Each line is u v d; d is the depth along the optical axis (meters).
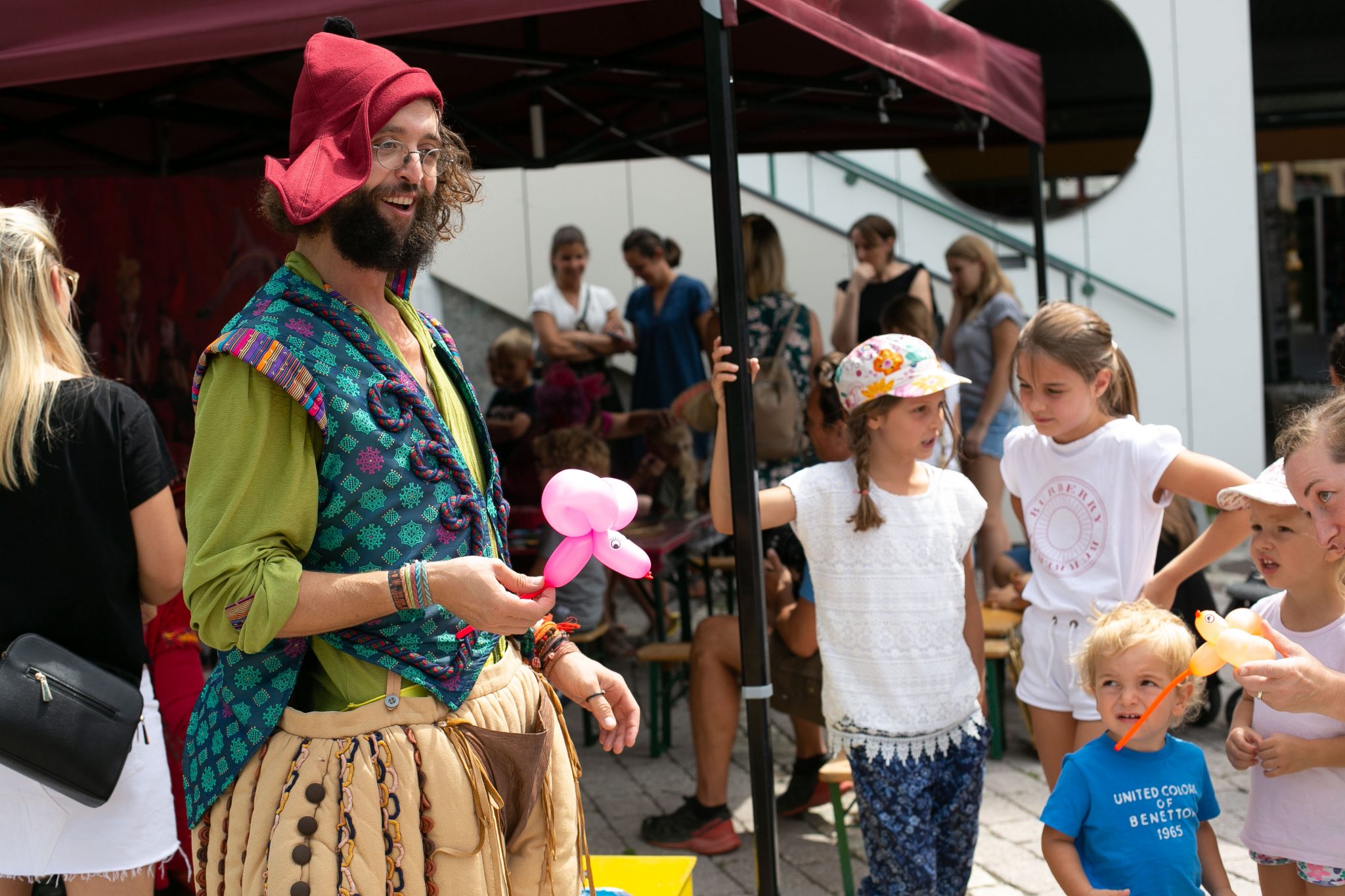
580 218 8.90
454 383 1.94
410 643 1.71
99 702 2.27
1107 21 10.08
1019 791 4.20
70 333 2.47
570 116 5.86
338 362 1.68
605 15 4.23
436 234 1.83
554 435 5.43
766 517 2.92
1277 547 2.30
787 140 6.49
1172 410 8.30
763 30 4.26
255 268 4.72
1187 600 4.24
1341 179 14.68
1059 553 2.99
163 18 2.63
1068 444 3.00
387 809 1.65
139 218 4.67
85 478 2.33
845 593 2.90
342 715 1.67
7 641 2.31
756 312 5.54
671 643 4.88
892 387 2.80
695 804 3.90
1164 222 8.23
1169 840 2.35
